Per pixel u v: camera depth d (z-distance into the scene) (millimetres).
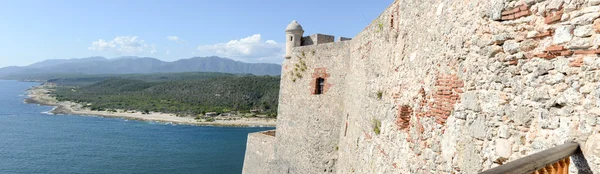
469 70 5508
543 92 4234
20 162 49594
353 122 13477
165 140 67500
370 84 11258
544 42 4254
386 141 9062
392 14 9445
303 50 18203
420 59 7367
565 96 3971
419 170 6961
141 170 47656
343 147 15086
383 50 10156
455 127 5789
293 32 19141
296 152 18031
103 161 51312
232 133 77250
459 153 5625
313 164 17109
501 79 4848
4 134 68188
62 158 52188
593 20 3732
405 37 8398
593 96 3672
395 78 8891
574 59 3904
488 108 5047
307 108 17672
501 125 4805
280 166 19000
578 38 3855
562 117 3990
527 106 4441
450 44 6086
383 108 9602
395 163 8242
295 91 18469
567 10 3990
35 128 76375
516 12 4652
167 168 48875
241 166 50938
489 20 5098
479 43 5285
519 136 4527
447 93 6102
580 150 3748
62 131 73562
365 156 10930
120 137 69062
